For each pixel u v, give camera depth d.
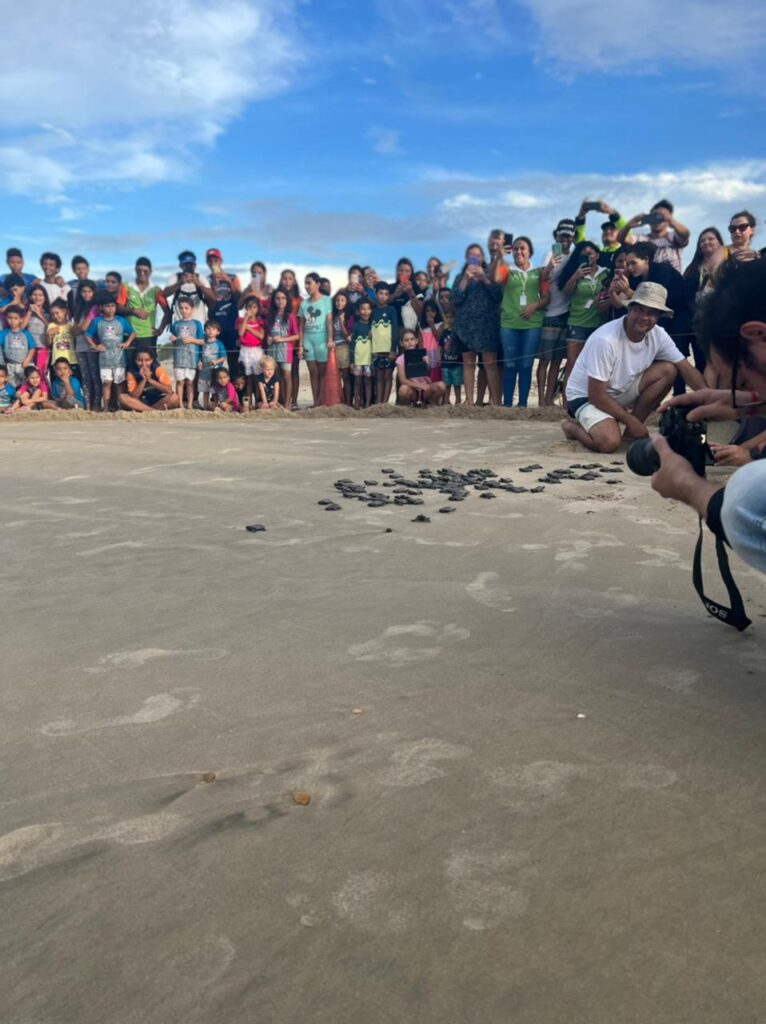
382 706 2.37
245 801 1.91
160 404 12.48
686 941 1.43
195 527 4.77
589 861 1.65
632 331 7.04
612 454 7.26
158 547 4.33
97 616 3.25
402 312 11.91
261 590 3.53
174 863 1.69
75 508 5.38
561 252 10.40
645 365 7.23
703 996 1.32
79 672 2.69
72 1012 1.32
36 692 2.54
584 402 7.41
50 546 4.41
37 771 2.07
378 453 7.64
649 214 9.26
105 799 1.93
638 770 1.99
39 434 9.65
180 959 1.43
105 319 12.12
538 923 1.49
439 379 11.96
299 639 2.93
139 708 2.41
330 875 1.63
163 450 7.92
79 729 2.29
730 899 1.53
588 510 4.93
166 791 1.96
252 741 2.20
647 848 1.69
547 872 1.62
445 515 4.91
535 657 2.69
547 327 10.71
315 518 4.92
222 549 4.25
